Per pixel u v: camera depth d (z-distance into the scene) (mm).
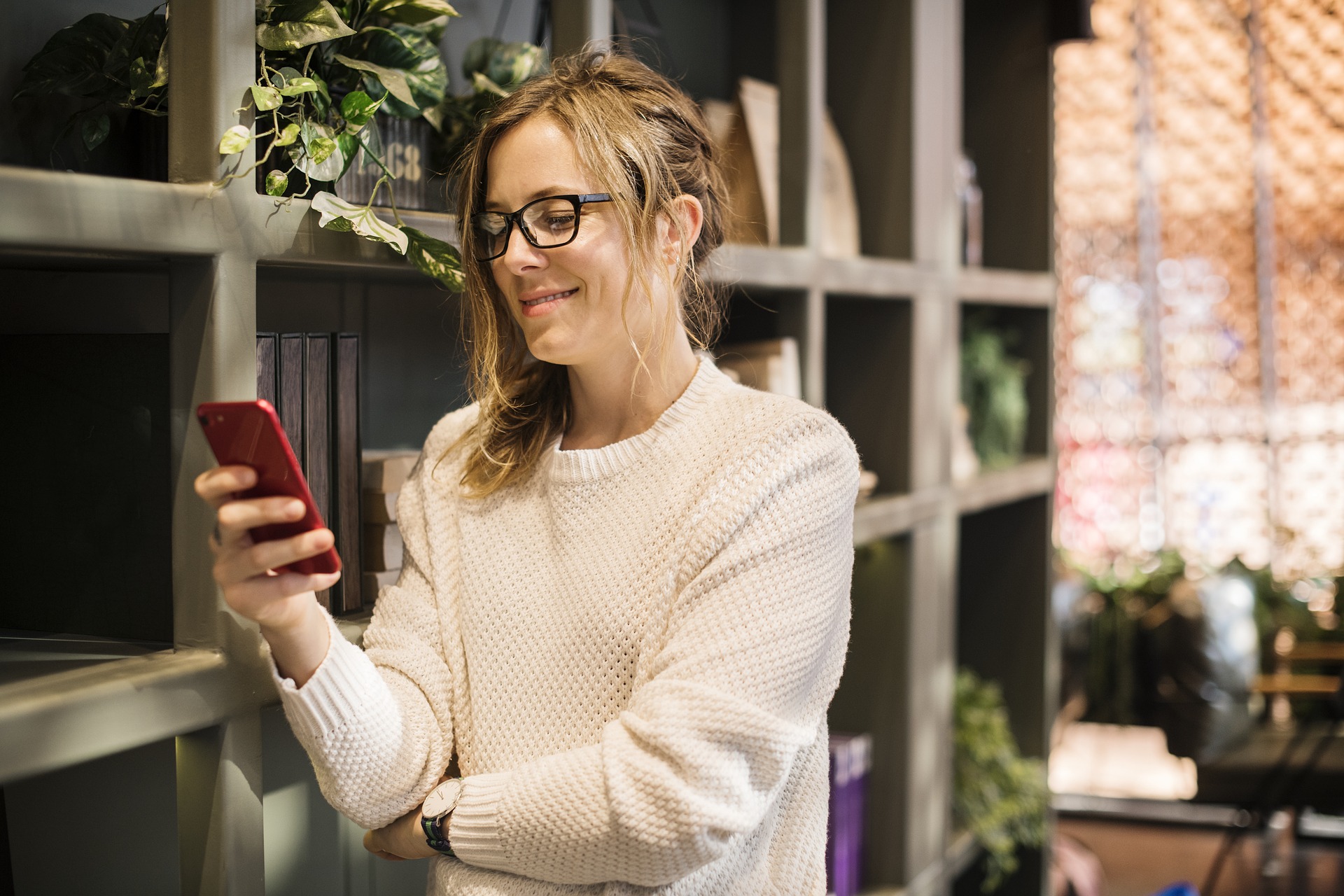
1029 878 2842
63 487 1127
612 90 1067
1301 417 5430
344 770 1014
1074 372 5676
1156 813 4402
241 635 1027
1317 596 4516
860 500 2127
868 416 2266
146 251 935
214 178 995
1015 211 2953
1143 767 4844
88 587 1118
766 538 1003
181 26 994
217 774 1029
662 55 2164
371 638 1153
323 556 896
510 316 1174
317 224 1091
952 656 2420
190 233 967
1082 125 5613
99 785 1223
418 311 1667
